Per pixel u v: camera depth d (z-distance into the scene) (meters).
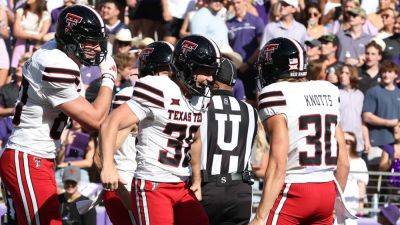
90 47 20.78
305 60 19.78
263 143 28.20
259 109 19.52
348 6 38.38
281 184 18.89
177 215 20.61
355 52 37.81
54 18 37.22
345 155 20.45
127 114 19.81
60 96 20.44
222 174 23.19
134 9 38.03
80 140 31.12
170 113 20.11
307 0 39.84
